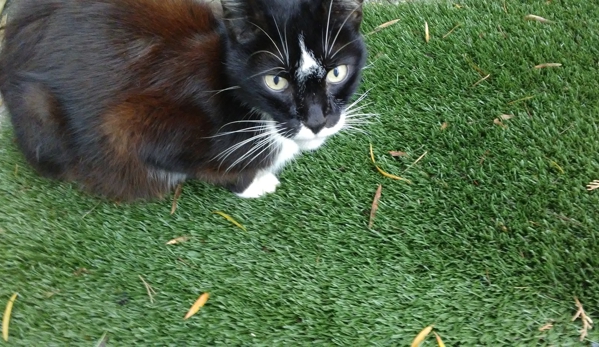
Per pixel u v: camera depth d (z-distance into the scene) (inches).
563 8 33.4
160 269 28.5
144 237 29.1
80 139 27.7
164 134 27.4
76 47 27.2
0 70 28.3
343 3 25.8
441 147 30.6
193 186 30.3
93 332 27.4
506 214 28.8
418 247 28.6
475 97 31.6
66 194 29.9
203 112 27.1
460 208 29.2
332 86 26.6
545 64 31.9
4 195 30.0
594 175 29.1
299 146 28.7
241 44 26.0
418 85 32.0
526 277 27.7
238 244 29.0
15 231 29.2
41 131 28.0
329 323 27.4
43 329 27.5
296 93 26.3
